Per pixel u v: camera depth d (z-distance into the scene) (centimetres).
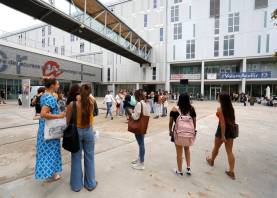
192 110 331
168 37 3219
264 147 517
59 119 272
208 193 280
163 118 1055
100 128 741
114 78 3769
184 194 276
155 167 370
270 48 2534
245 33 2670
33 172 338
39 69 2397
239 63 2995
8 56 2039
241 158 430
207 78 2931
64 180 308
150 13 3353
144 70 3466
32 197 259
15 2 1030
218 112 336
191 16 3020
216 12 2845
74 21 1316
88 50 4066
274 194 281
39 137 276
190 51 3044
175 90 3444
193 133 324
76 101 267
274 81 2697
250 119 1041
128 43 2792
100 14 1678
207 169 366
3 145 495
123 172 344
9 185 290
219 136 358
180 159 337
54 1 1138
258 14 2592
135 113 349
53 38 4544
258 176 340
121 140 561
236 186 303
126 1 3550
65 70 2825
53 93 281
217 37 2852
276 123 914
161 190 285
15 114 1085
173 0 3159
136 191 280
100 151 458
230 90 3067
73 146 253
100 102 2220
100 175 331
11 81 2456
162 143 538
